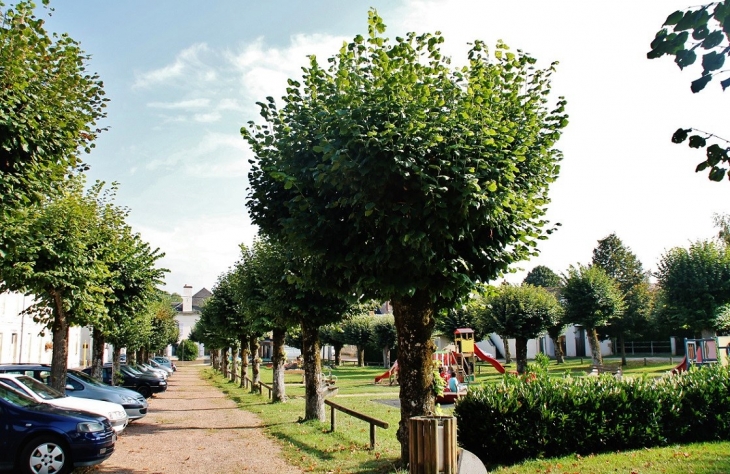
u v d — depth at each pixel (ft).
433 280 26.66
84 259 43.06
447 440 20.61
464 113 24.57
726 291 104.22
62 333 45.24
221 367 175.32
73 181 44.83
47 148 25.67
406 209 23.66
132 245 59.72
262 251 60.90
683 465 26.61
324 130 26.20
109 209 53.62
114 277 56.13
